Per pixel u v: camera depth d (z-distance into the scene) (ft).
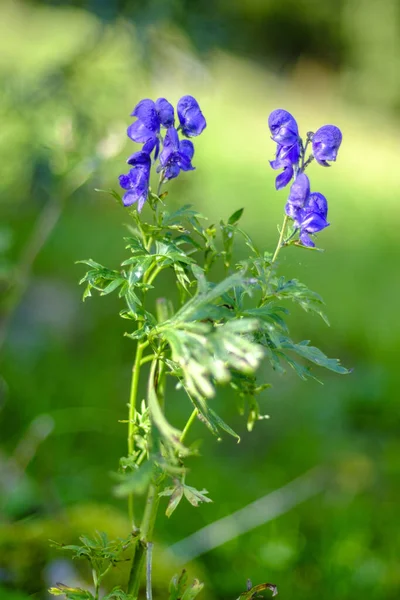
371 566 4.33
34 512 4.42
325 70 24.02
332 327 8.23
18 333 6.69
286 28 23.84
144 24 6.43
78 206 9.64
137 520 4.51
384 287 9.97
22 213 8.02
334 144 2.85
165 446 2.67
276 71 23.30
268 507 4.69
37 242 5.10
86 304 7.57
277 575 4.29
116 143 4.99
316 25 23.73
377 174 17.24
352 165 17.58
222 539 4.36
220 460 5.47
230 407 6.21
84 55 6.41
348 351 7.85
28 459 4.67
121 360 6.86
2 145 6.10
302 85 23.13
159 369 2.83
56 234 8.79
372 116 22.90
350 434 5.75
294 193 2.80
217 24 6.68
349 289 9.49
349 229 12.82
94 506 4.24
